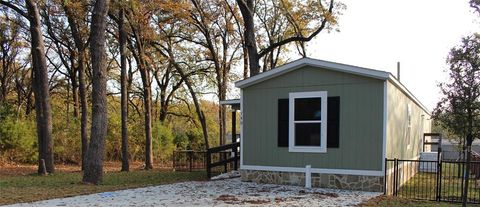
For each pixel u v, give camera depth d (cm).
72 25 1861
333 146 1094
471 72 1666
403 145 1324
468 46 1675
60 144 2189
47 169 1468
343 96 1088
